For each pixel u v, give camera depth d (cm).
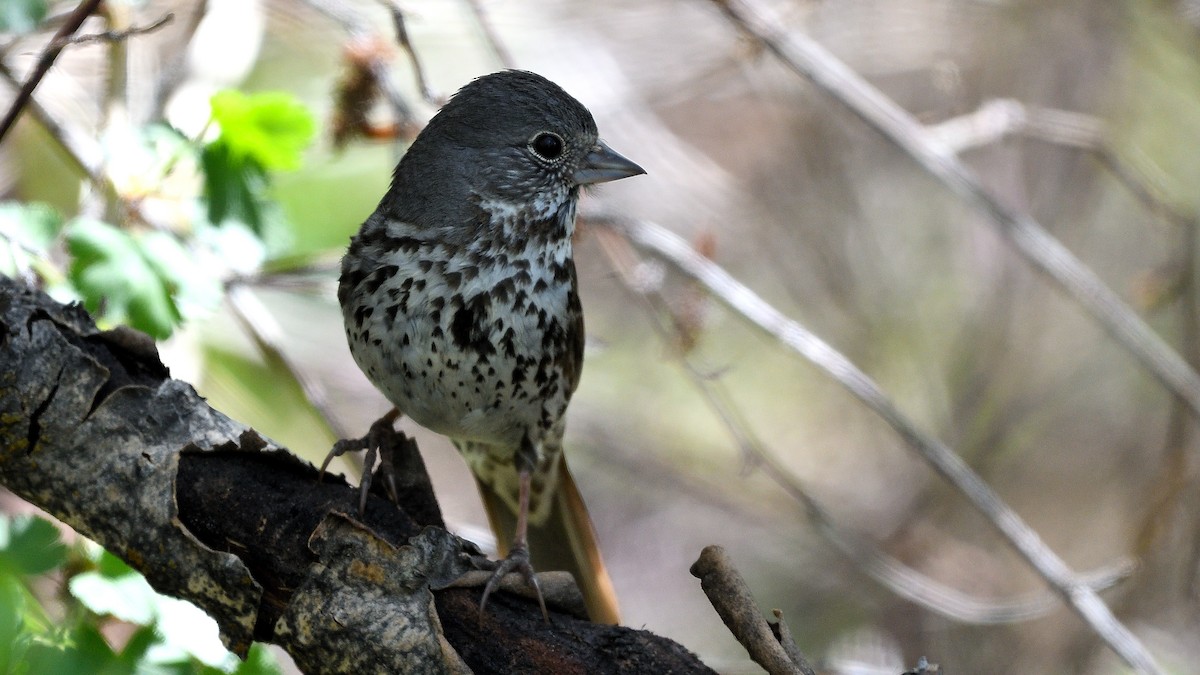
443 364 746
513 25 1379
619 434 1541
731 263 1550
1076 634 1420
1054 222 1520
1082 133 1257
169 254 710
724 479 1545
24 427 554
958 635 1466
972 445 1538
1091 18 1462
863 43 1470
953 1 1469
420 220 750
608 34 1446
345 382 1403
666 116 1595
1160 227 1421
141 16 1143
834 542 1166
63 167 1140
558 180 779
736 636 561
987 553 1517
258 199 757
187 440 562
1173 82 1483
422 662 539
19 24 716
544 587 567
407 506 612
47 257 771
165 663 598
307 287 1006
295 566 555
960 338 1557
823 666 1166
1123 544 1430
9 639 544
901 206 1570
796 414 1584
